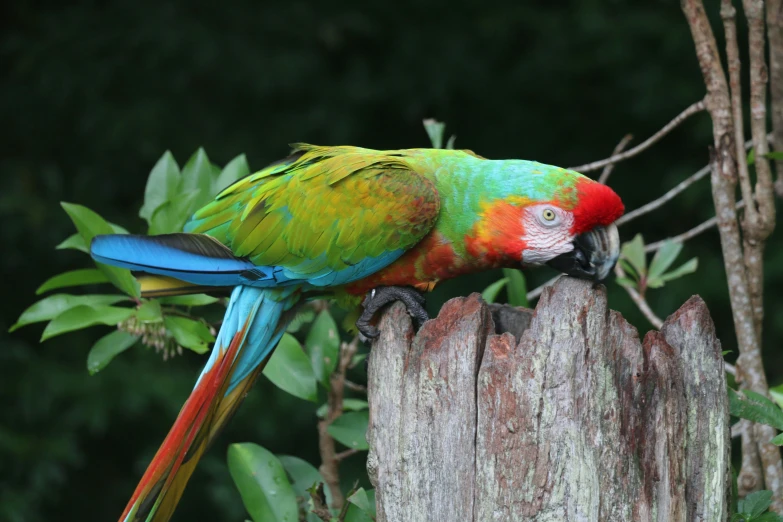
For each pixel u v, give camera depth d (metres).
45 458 8.95
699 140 10.07
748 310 4.38
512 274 4.62
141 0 10.20
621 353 3.15
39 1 10.44
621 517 3.09
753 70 4.30
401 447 3.34
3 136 10.19
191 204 4.52
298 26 10.45
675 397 3.16
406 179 4.31
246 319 4.34
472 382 3.19
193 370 9.65
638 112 10.32
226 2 10.35
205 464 9.19
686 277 9.94
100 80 9.83
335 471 4.71
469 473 3.19
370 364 3.55
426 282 4.49
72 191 10.13
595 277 4.17
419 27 10.91
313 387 4.36
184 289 4.32
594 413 3.09
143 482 3.85
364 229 4.29
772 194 4.36
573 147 11.14
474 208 4.28
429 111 11.05
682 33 10.23
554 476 3.09
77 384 9.16
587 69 10.65
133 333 4.31
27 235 9.61
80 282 4.51
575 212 4.10
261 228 4.35
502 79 11.03
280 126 10.37
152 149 9.81
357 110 10.83
